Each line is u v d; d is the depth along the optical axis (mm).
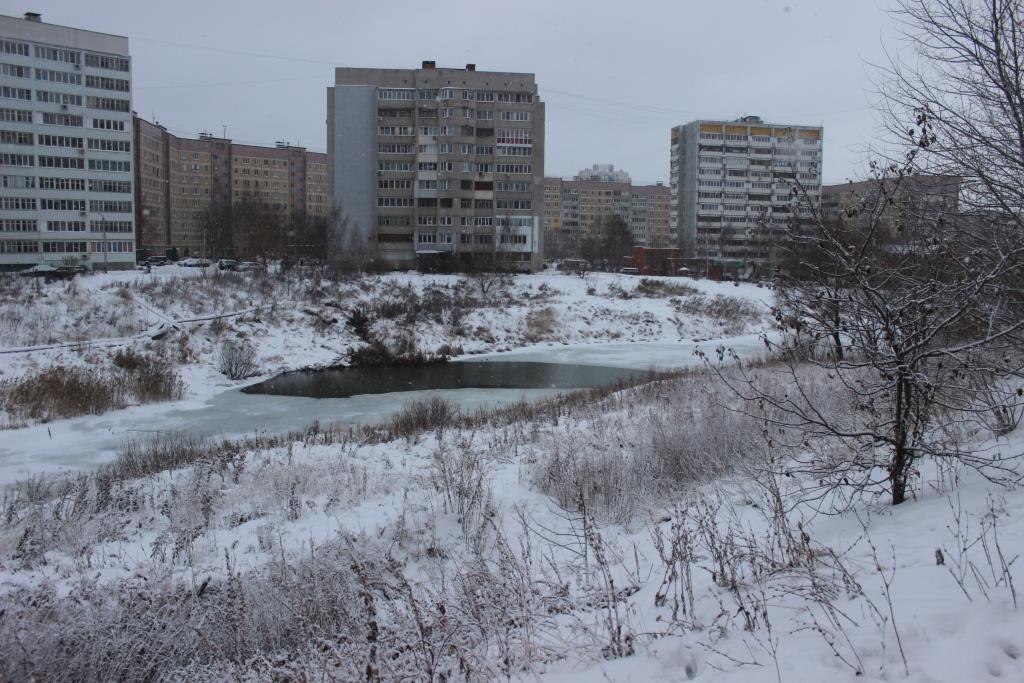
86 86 67625
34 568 8328
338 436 18969
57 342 30547
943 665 3416
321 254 58719
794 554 5438
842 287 6938
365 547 7613
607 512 8750
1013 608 3873
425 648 4688
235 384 31375
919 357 6398
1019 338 7977
